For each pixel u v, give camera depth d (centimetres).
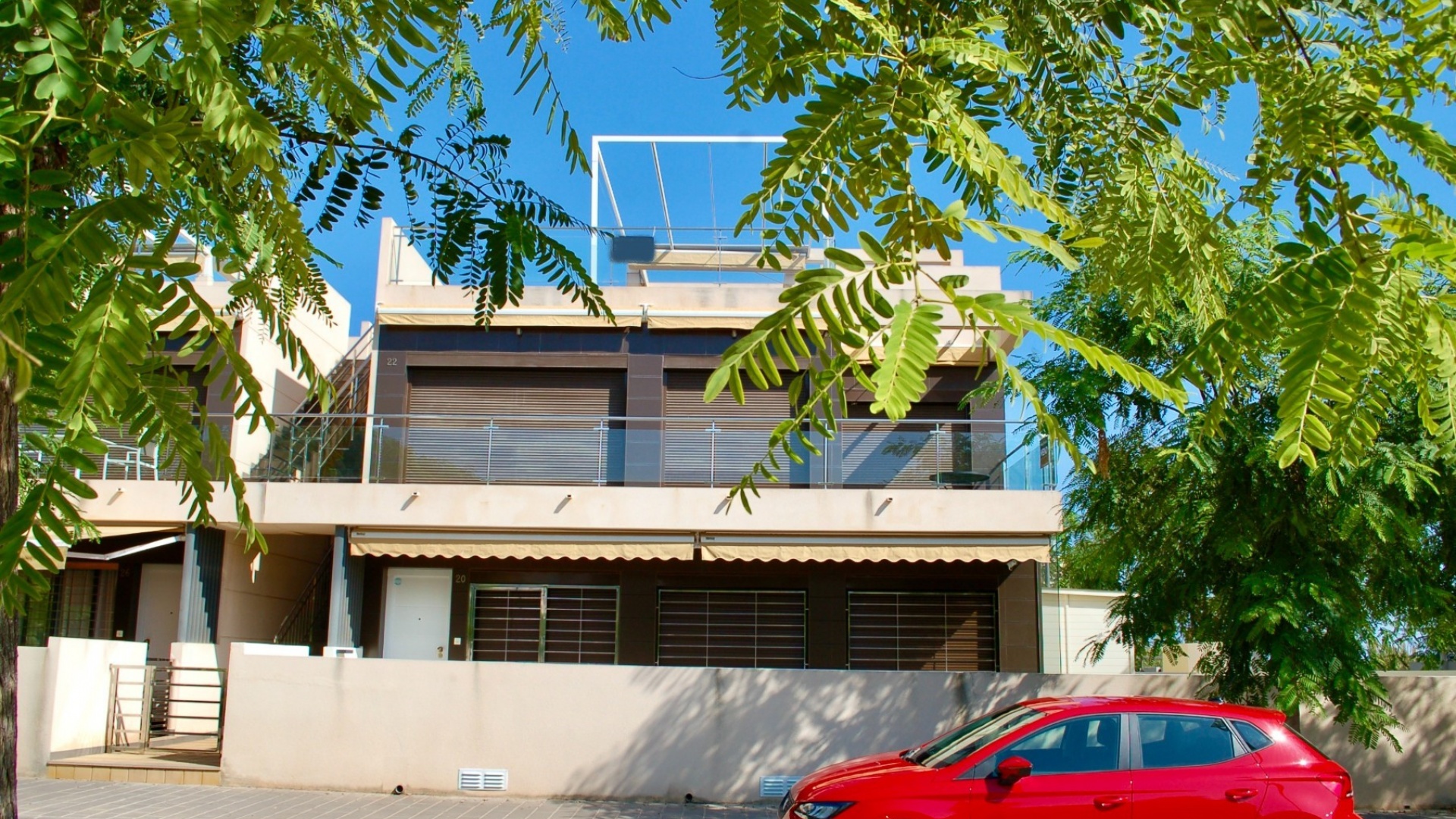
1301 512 925
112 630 1800
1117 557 1130
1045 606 1853
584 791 1186
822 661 1659
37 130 119
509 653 1695
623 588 1697
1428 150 119
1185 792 723
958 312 94
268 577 1778
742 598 1702
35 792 1129
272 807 1092
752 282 1761
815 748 1188
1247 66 140
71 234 113
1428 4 123
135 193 125
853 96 113
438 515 1584
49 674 1251
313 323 1789
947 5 152
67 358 112
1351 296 104
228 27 114
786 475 1606
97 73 133
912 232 111
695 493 1584
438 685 1210
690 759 1190
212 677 1606
